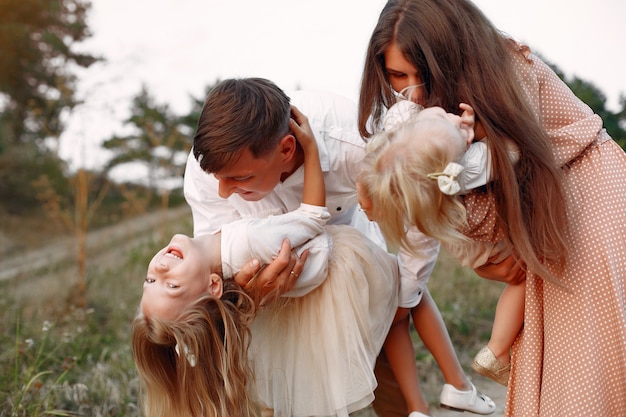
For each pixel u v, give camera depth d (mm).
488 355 2617
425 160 2121
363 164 2287
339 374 2531
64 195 11188
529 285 2414
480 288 5098
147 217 10672
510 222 2248
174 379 2494
